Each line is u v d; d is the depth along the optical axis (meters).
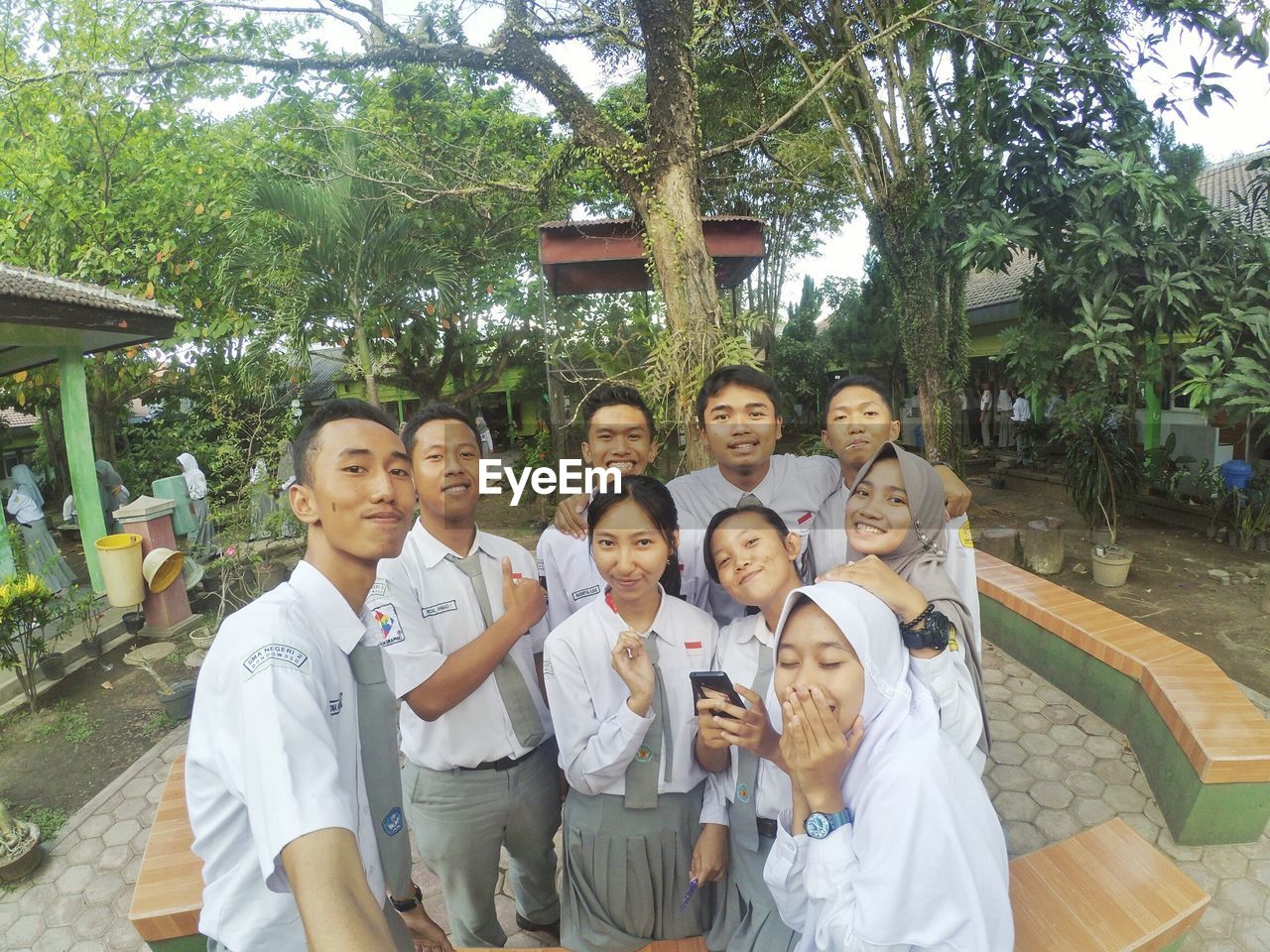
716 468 2.03
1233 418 4.79
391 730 1.26
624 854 1.70
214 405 7.58
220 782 1.06
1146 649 3.64
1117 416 6.69
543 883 2.18
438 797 1.90
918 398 6.62
